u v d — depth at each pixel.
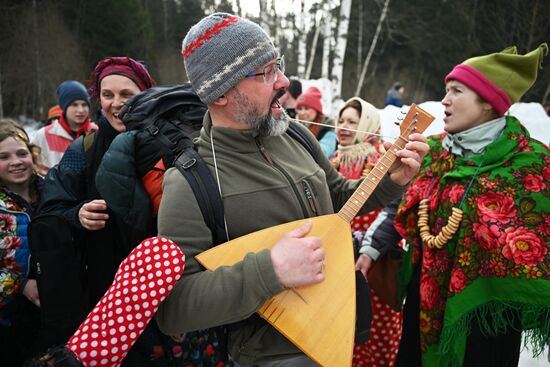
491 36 15.98
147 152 1.67
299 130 1.64
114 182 1.64
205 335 1.87
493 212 1.68
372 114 2.83
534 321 1.62
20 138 2.29
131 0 20.02
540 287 1.55
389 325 2.36
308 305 1.24
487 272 1.70
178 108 1.76
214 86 1.25
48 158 4.05
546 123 7.14
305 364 1.40
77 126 4.08
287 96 4.69
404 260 2.16
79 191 1.99
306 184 1.40
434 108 6.84
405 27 19.91
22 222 2.18
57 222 1.78
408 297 2.05
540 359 2.68
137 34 20.11
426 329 1.86
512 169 1.70
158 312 1.22
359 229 2.58
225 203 1.27
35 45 16.20
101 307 1.14
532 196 1.63
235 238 1.28
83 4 18.92
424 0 20.14
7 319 2.12
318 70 19.28
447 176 1.84
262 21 11.34
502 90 1.72
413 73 21.77
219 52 1.24
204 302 1.13
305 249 1.14
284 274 1.10
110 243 1.83
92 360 1.10
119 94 2.04
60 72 16.48
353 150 2.78
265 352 1.35
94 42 19.11
